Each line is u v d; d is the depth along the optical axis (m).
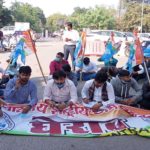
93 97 3.34
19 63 4.78
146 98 3.61
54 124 3.06
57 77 3.19
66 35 6.25
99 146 2.69
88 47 10.38
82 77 5.64
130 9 29.41
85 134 2.89
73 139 2.81
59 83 3.21
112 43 5.60
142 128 3.01
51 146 2.66
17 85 3.22
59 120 3.12
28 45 4.36
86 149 2.62
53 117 3.12
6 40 11.95
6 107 3.12
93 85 3.33
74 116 3.12
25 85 3.24
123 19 29.97
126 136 2.91
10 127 2.95
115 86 3.64
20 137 2.83
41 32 43.16
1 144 2.68
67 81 3.25
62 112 3.14
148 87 3.66
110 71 4.15
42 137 2.83
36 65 7.77
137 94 3.60
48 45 17.17
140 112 3.29
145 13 28.83
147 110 3.32
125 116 3.20
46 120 3.11
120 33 11.82
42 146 2.66
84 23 32.19
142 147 2.69
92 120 3.12
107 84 3.32
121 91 3.63
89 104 3.24
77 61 5.63
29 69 3.20
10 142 2.72
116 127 3.05
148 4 29.12
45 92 3.25
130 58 4.55
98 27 31.72
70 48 6.23
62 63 4.78
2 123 2.98
